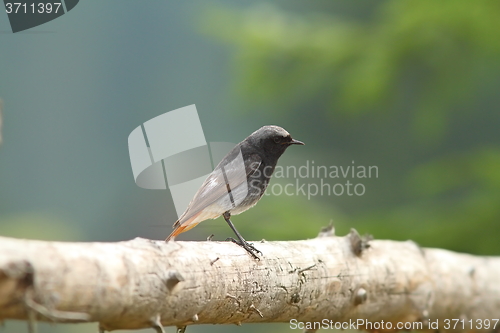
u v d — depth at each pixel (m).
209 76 31.47
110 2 31.31
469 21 12.56
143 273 5.26
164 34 31.84
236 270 6.51
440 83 13.72
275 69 13.66
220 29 13.34
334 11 20.45
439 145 21.50
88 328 14.74
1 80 29.92
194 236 12.59
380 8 13.72
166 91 31.70
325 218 12.23
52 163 30.69
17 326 13.37
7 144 29.97
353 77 13.19
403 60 13.20
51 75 30.55
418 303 9.16
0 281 4.17
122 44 31.50
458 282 9.87
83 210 29.42
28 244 4.59
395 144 21.67
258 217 12.10
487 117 20.77
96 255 4.97
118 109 31.09
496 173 11.86
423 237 11.99
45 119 30.50
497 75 15.46
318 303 7.83
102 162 31.02
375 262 8.74
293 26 13.60
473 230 11.81
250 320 7.07
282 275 7.14
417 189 12.66
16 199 29.75
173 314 5.68
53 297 4.54
